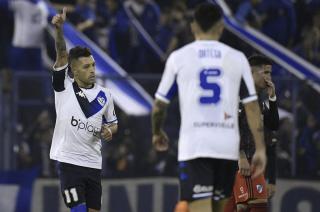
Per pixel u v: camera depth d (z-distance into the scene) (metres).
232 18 44.41
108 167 36.19
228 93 18.52
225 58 18.62
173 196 36.19
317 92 36.53
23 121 36.03
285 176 36.38
